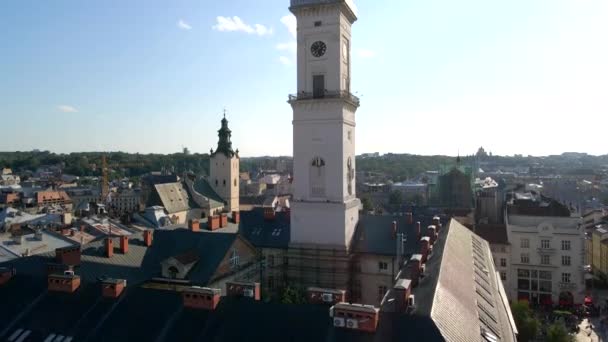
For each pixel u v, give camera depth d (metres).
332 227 76.88
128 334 38.78
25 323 41.91
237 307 38.81
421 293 41.47
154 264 64.88
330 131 76.44
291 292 61.94
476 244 81.81
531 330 70.06
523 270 105.94
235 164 177.88
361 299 79.62
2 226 102.44
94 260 59.97
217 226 87.25
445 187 191.75
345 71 79.81
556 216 107.44
